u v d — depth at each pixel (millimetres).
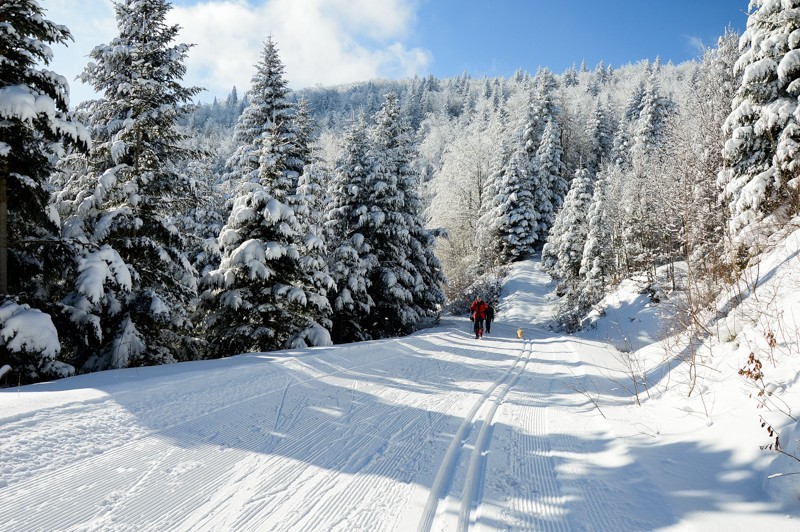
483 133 57844
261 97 20844
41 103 7848
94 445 4227
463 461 4387
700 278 10094
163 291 11805
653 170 28203
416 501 3547
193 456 4207
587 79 123688
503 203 42469
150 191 12156
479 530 3143
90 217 11078
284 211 13250
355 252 18875
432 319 25062
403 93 154875
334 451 4535
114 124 11508
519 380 8852
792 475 3242
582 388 8203
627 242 26828
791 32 12961
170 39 12484
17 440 4082
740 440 4066
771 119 12719
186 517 3182
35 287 9984
